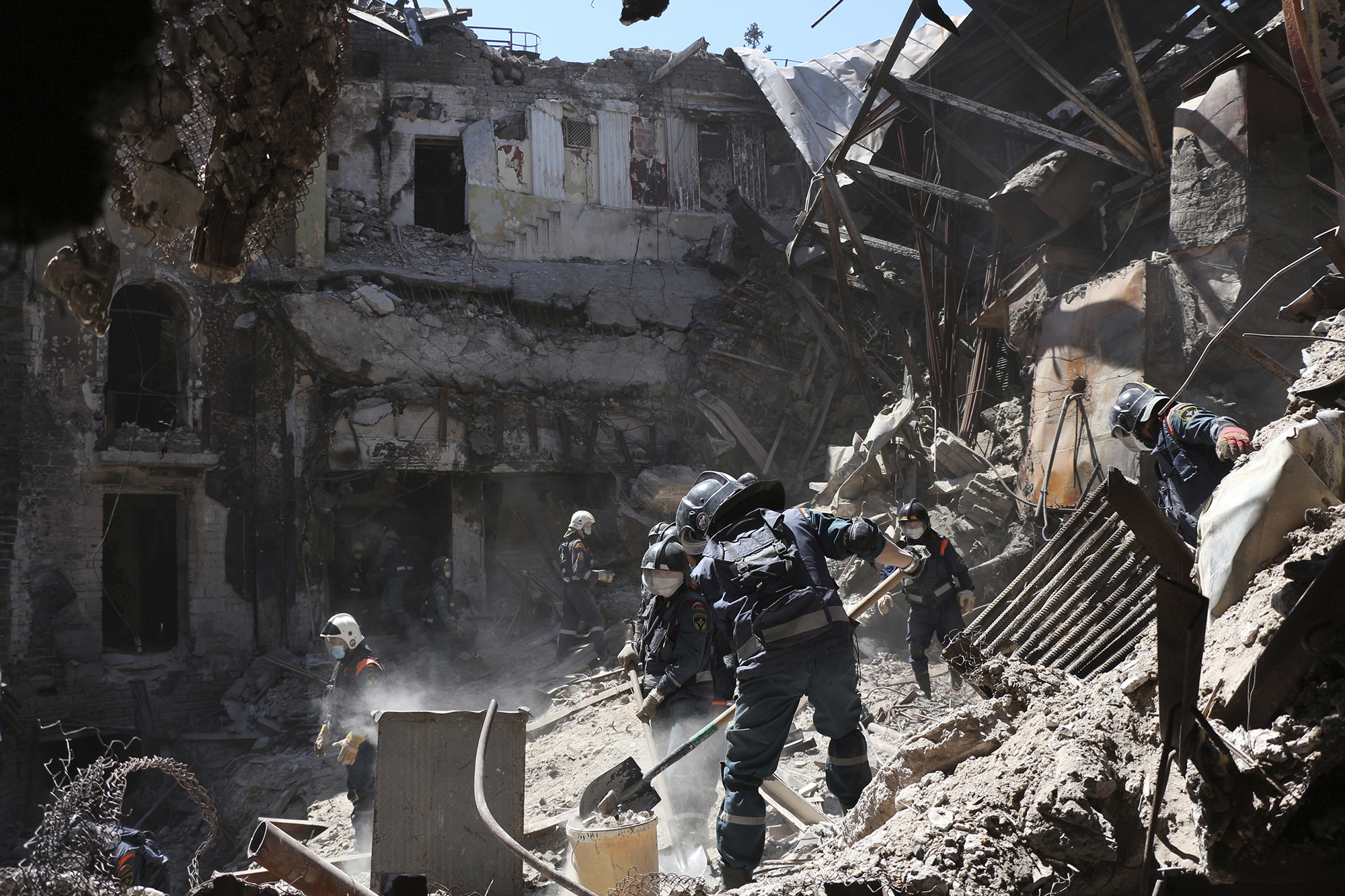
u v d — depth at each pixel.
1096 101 11.13
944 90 11.53
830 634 2.96
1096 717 2.24
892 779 2.63
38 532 13.02
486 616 14.87
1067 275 9.80
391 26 17.53
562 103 18.20
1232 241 7.77
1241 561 2.25
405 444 14.75
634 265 17.83
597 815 3.18
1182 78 10.23
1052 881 1.93
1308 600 1.86
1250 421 7.59
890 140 13.73
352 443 14.56
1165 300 8.27
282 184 2.82
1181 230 8.22
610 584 14.31
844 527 3.20
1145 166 9.22
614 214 18.19
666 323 16.77
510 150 17.75
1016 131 12.57
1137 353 8.19
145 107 2.34
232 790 10.62
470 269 16.64
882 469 11.00
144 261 13.99
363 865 4.08
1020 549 8.91
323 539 15.09
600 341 16.38
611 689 9.16
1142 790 2.04
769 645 2.94
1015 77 11.23
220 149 2.64
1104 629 2.94
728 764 2.97
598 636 11.29
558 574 14.91
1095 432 8.46
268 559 14.73
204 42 2.51
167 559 15.57
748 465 15.70
